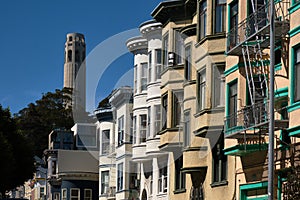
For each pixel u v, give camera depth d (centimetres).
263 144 2542
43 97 10100
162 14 3606
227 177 2986
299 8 2309
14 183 6003
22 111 10019
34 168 6159
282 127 2366
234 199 2870
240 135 2592
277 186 2455
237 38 2745
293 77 2311
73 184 6762
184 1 3550
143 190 3947
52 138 7900
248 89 2683
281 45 2466
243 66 2709
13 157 5462
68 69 16112
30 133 9806
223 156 3067
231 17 2905
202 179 3266
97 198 6719
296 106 2253
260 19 2561
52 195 7725
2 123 5844
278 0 2472
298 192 2227
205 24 3247
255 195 2688
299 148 2320
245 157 2770
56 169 7581
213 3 3164
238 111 2586
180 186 3572
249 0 2727
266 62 2575
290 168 2336
